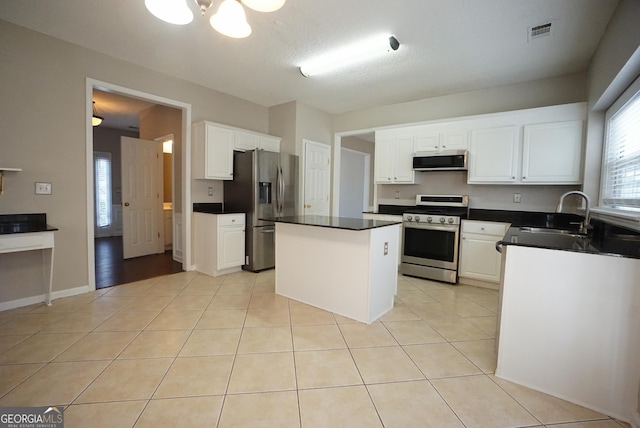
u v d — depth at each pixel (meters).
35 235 2.51
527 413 1.52
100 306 2.78
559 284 1.63
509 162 3.46
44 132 2.79
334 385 1.71
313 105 4.79
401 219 4.13
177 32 2.69
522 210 3.67
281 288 3.14
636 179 2.12
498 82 3.65
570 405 1.59
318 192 5.04
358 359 1.98
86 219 3.10
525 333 1.73
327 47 2.90
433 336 2.32
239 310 2.75
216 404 1.53
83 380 1.70
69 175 2.96
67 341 2.13
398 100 4.45
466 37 2.65
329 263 2.73
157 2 1.59
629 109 2.29
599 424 1.46
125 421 1.41
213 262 3.83
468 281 3.65
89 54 3.02
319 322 2.52
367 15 2.37
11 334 2.22
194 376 1.76
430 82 3.70
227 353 2.02
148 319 2.53
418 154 4.00
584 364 1.58
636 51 1.80
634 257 1.45
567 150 3.16
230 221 3.88
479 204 3.95
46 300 2.83
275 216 4.23
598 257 1.53
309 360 1.96
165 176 6.14
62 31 2.70
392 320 2.60
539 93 3.52
